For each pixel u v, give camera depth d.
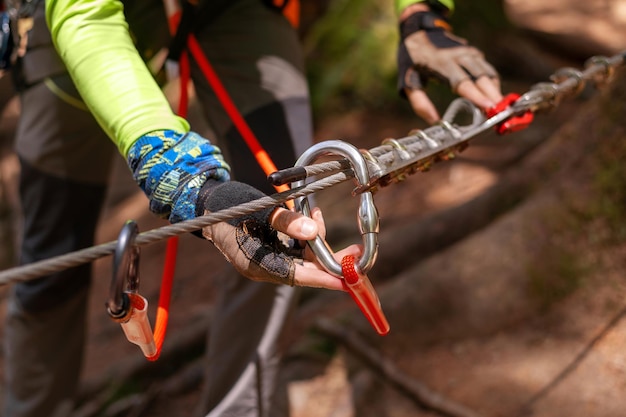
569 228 2.27
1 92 2.40
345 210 3.31
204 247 3.52
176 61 1.83
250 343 1.84
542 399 1.98
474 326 2.27
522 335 2.20
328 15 4.27
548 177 2.52
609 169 2.26
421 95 1.72
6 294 3.70
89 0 1.28
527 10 5.43
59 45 1.30
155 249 3.63
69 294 2.04
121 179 4.50
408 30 1.77
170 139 1.19
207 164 1.16
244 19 1.88
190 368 2.62
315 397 2.22
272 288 1.83
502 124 1.53
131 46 1.30
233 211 1.01
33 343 2.06
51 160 1.96
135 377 2.71
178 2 1.74
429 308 2.32
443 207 3.06
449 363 2.20
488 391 2.05
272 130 1.82
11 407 2.11
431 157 1.34
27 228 2.03
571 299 2.21
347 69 4.07
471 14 4.18
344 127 3.92
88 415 2.59
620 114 2.28
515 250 2.30
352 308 2.48
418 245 2.73
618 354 2.04
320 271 1.08
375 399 2.16
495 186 2.69
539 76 4.19
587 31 4.93
